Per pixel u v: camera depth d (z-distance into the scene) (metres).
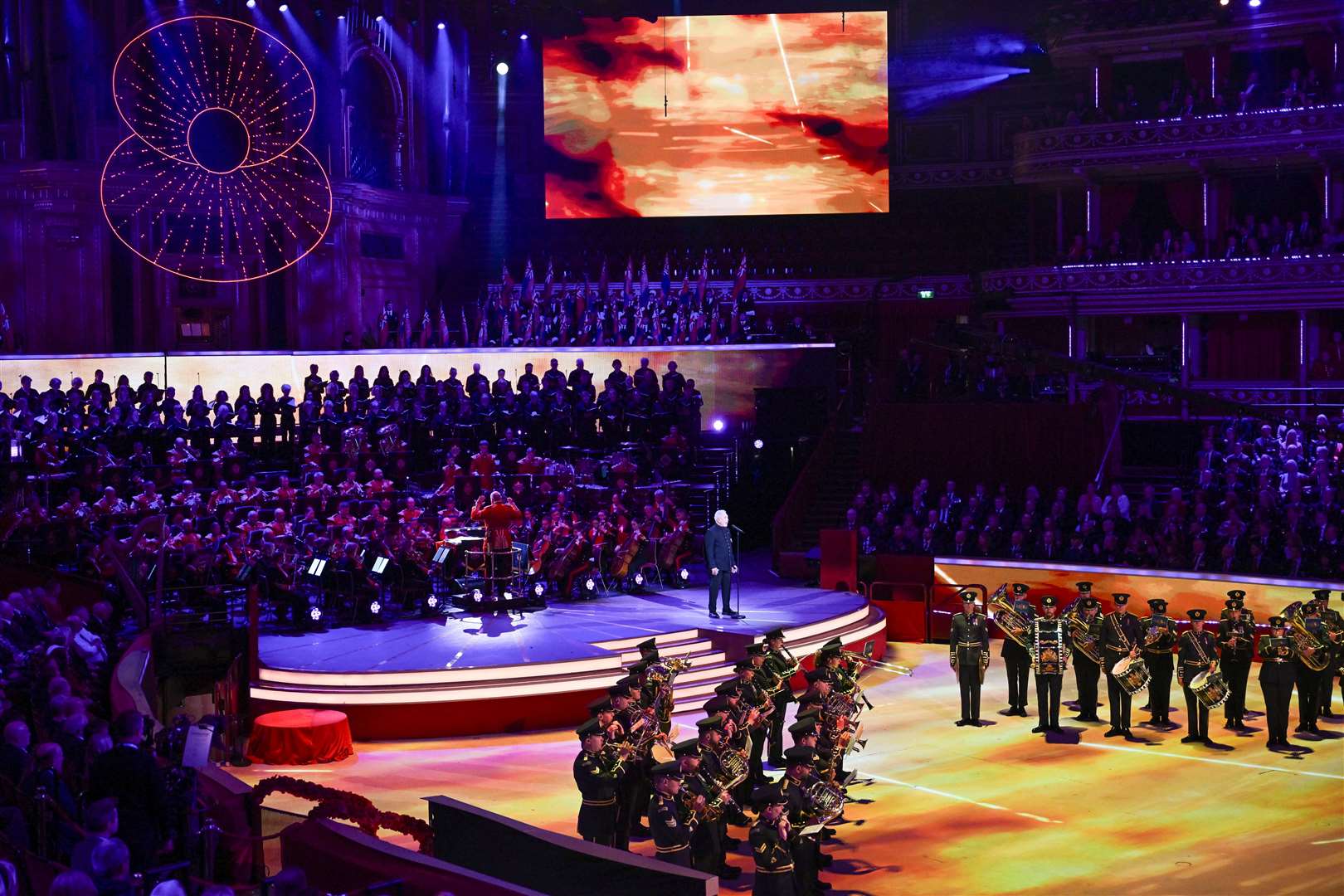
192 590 24.86
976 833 17.20
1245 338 43.31
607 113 46.31
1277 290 40.62
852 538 30.06
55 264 38.44
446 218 46.28
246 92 40.25
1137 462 39.28
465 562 27.17
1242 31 43.12
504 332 39.78
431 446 34.06
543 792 19.02
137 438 32.16
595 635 25.05
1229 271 41.16
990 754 20.95
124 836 11.70
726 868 15.85
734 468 35.84
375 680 22.27
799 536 34.53
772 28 45.69
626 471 32.16
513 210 47.97
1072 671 26.97
